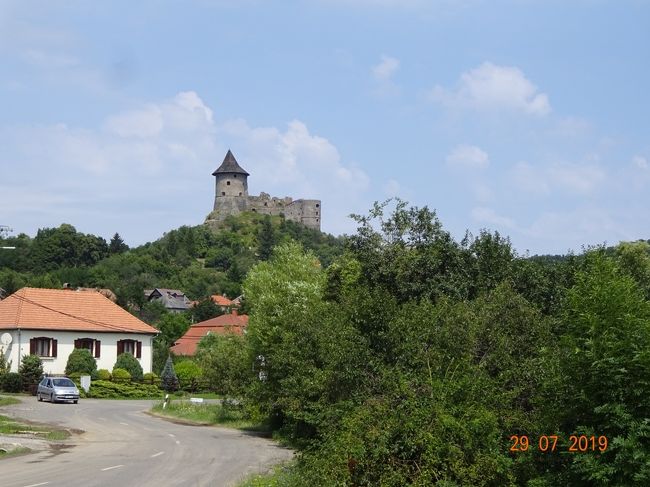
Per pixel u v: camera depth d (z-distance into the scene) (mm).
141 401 53844
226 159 195500
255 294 35375
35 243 146750
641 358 10703
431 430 12844
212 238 173750
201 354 46031
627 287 11734
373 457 12859
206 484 18047
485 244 24281
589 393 11273
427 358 15570
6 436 29016
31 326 56375
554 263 23969
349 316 20141
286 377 28359
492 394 13984
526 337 16844
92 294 62656
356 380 18219
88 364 56781
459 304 17578
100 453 24875
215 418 39969
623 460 10648
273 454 25141
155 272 150125
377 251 25188
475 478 12531
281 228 183375
